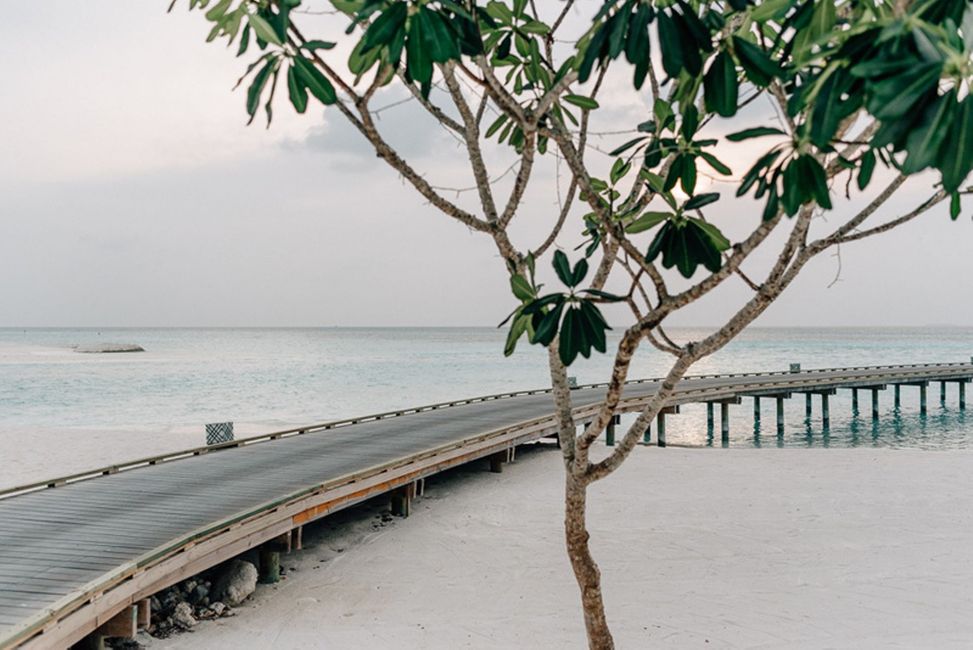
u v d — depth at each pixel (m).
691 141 2.73
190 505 10.38
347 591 9.89
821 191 2.12
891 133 1.60
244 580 9.50
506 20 3.16
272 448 15.27
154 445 23.95
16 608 6.68
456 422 19.45
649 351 88.81
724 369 65.25
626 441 3.84
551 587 10.01
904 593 9.63
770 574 10.41
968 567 10.54
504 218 3.54
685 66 2.13
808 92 1.96
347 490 11.55
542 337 2.63
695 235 2.71
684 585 10.03
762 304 3.38
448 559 11.22
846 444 27.95
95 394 42.47
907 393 49.56
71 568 7.74
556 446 21.42
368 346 122.12
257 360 78.00
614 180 3.79
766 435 30.44
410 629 8.62
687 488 15.53
